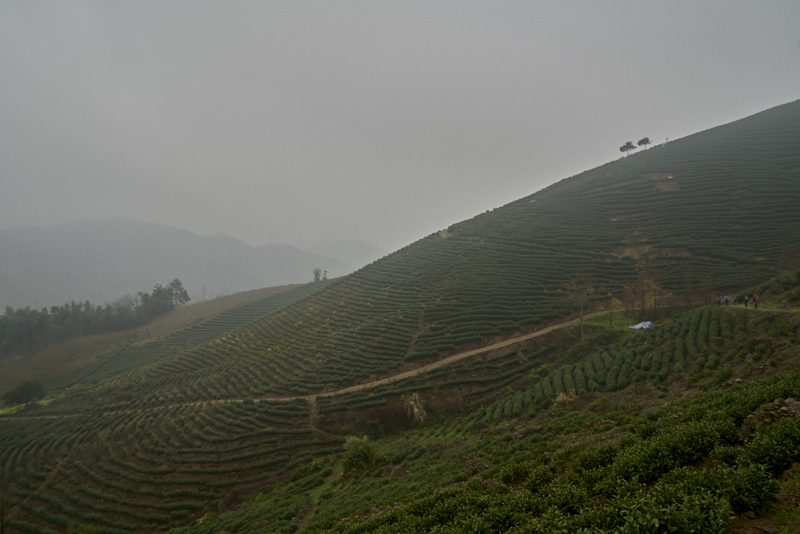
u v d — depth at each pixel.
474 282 95.19
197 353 103.19
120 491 52.03
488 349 70.62
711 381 31.64
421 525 17.05
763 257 77.62
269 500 43.84
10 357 127.75
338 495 37.19
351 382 69.44
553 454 22.95
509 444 32.59
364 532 18.83
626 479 14.92
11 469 62.72
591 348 63.09
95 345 138.25
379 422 58.62
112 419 72.50
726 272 75.38
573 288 85.25
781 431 12.93
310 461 52.09
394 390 63.81
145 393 85.25
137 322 164.00
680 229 95.00
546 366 61.50
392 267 127.56
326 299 118.31
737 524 10.19
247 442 57.31
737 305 52.31
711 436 15.24
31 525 49.06
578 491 14.57
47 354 130.25
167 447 58.94
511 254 107.19
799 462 11.95
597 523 11.64
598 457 17.97
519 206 152.00
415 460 41.03
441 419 57.38
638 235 99.31
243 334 110.06
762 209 93.00
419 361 71.75
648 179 129.00
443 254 121.88
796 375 19.45
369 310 98.94
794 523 9.45
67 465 60.00
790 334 34.84
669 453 15.12
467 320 80.94
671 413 22.61
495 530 14.08
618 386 43.12
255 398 70.38
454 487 21.97
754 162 115.38
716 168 118.69
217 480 51.19
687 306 66.38
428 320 84.44
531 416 44.28
